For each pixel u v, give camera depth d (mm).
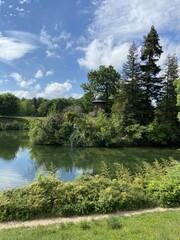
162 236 5641
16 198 8539
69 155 25734
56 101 86688
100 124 34594
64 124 34094
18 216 8031
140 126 35625
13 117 86625
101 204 8602
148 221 7152
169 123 37031
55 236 6113
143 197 9203
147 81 39781
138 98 37781
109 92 58719
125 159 23781
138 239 5660
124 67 38469
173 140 36000
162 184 9664
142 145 35938
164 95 38656
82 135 33000
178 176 10352
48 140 33500
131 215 8102
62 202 8555
